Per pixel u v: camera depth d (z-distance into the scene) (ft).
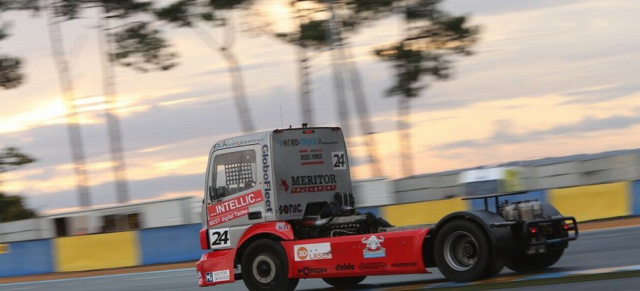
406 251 49.08
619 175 122.62
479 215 47.67
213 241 55.42
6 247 112.57
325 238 51.75
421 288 48.62
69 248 110.01
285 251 52.60
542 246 48.65
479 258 47.16
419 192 122.01
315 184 54.75
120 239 108.17
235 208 54.60
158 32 162.40
